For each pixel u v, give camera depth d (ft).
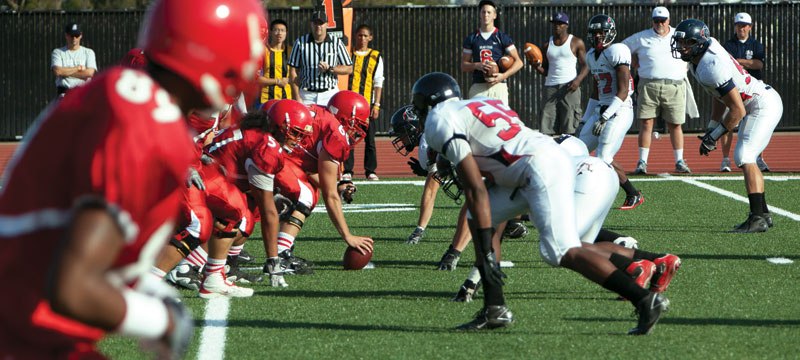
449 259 65.36
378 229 86.48
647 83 130.62
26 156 18.56
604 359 40.22
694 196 108.58
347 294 56.75
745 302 52.70
